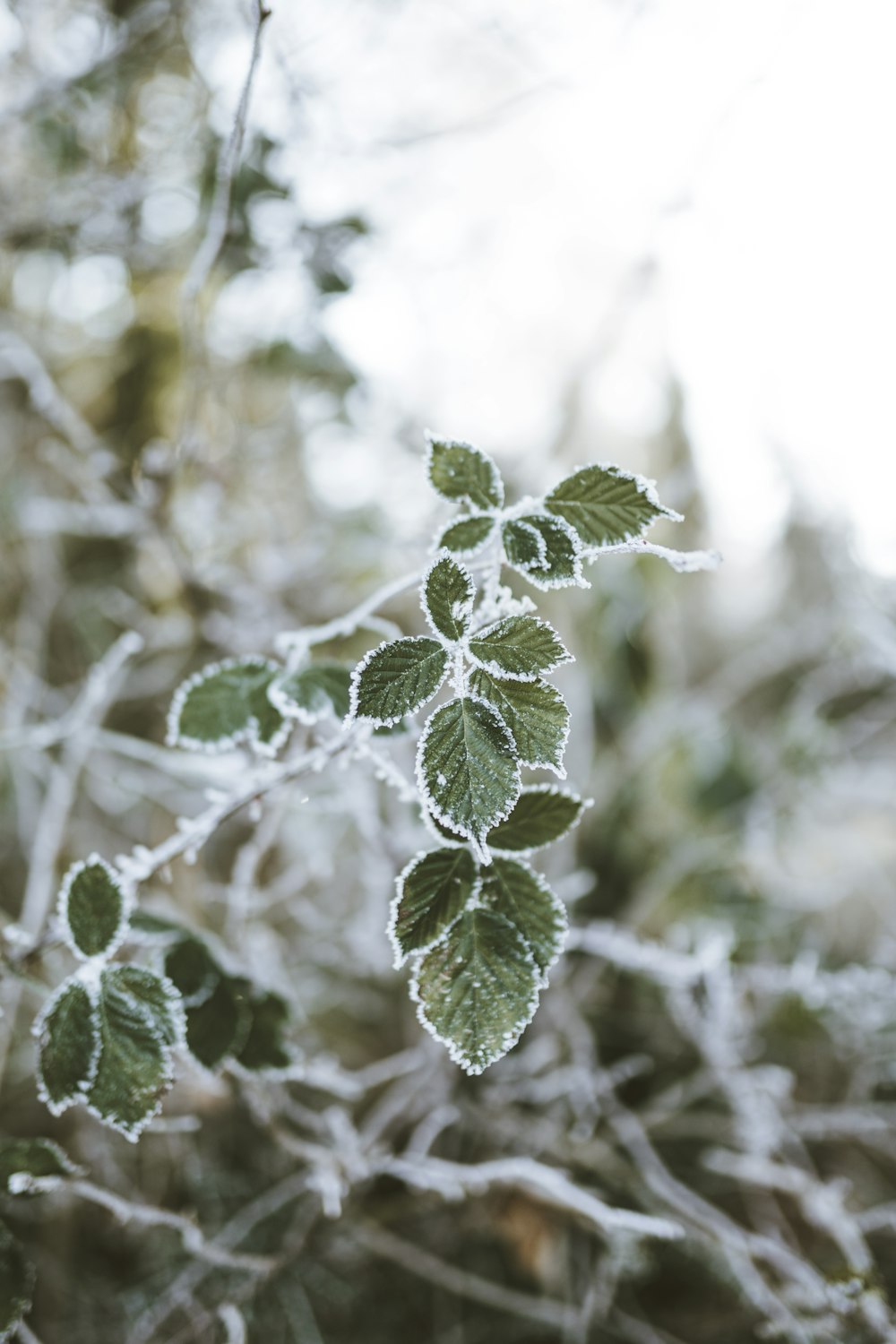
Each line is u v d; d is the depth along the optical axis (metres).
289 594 1.02
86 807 1.09
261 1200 0.84
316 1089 0.98
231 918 0.75
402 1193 0.93
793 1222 0.93
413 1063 0.81
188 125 1.06
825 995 0.83
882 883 1.14
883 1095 1.03
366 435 1.13
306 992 1.01
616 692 1.10
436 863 0.49
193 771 0.79
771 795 1.11
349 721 0.46
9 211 0.99
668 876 1.06
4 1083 0.91
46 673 1.12
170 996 0.52
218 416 1.10
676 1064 1.01
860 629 1.05
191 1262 0.81
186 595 0.83
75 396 1.13
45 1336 0.85
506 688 0.46
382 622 0.56
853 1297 0.66
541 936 0.49
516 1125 0.88
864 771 1.21
